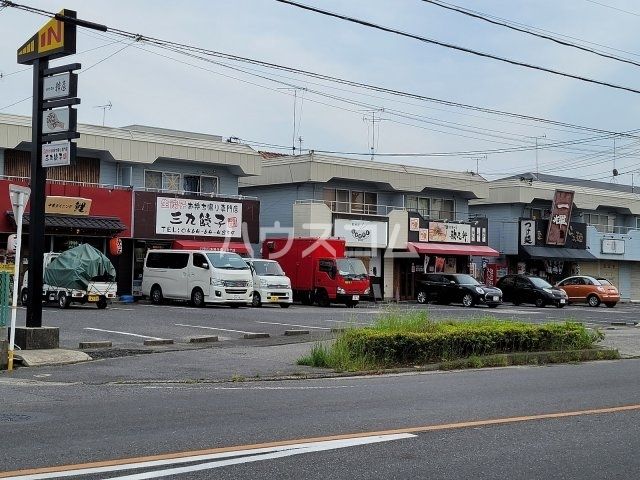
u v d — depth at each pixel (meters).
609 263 55.91
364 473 6.51
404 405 10.10
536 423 8.97
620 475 6.71
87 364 14.58
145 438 7.72
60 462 6.67
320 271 34.88
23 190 14.56
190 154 36.00
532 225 49.12
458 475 6.54
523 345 17.11
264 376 13.41
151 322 22.67
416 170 44.66
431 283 40.19
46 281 27.12
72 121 14.91
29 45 15.61
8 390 11.27
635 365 16.31
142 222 33.50
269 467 6.63
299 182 41.16
